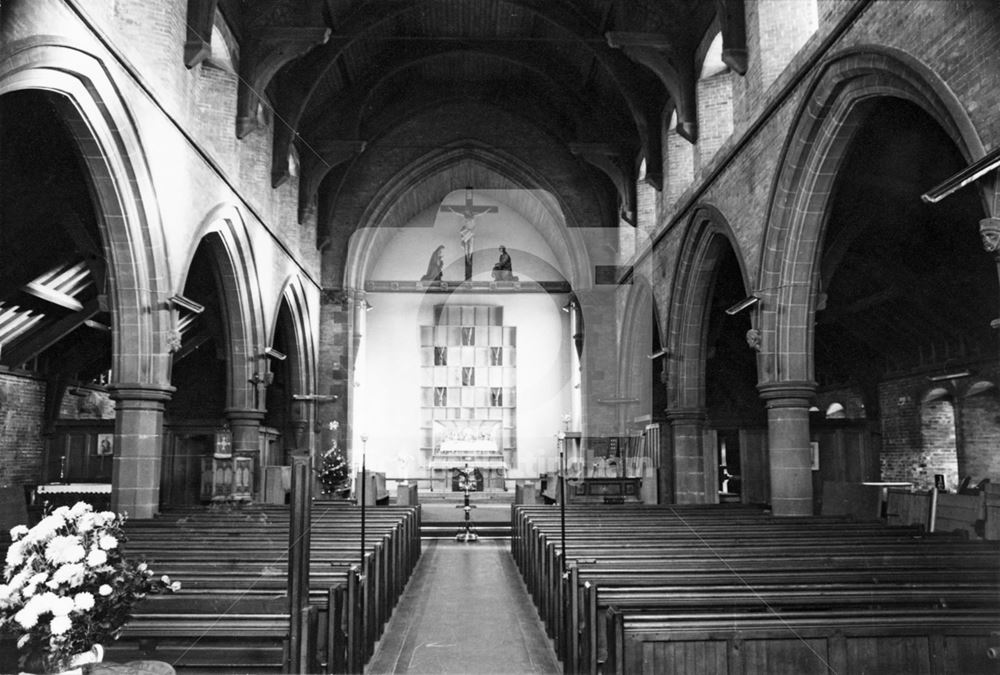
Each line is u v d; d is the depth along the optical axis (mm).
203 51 14805
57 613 4086
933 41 9391
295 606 4938
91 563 4246
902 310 19922
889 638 4832
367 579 7578
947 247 16438
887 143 13586
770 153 14359
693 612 5484
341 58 22578
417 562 14242
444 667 7363
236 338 18906
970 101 8742
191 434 23344
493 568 13625
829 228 15742
